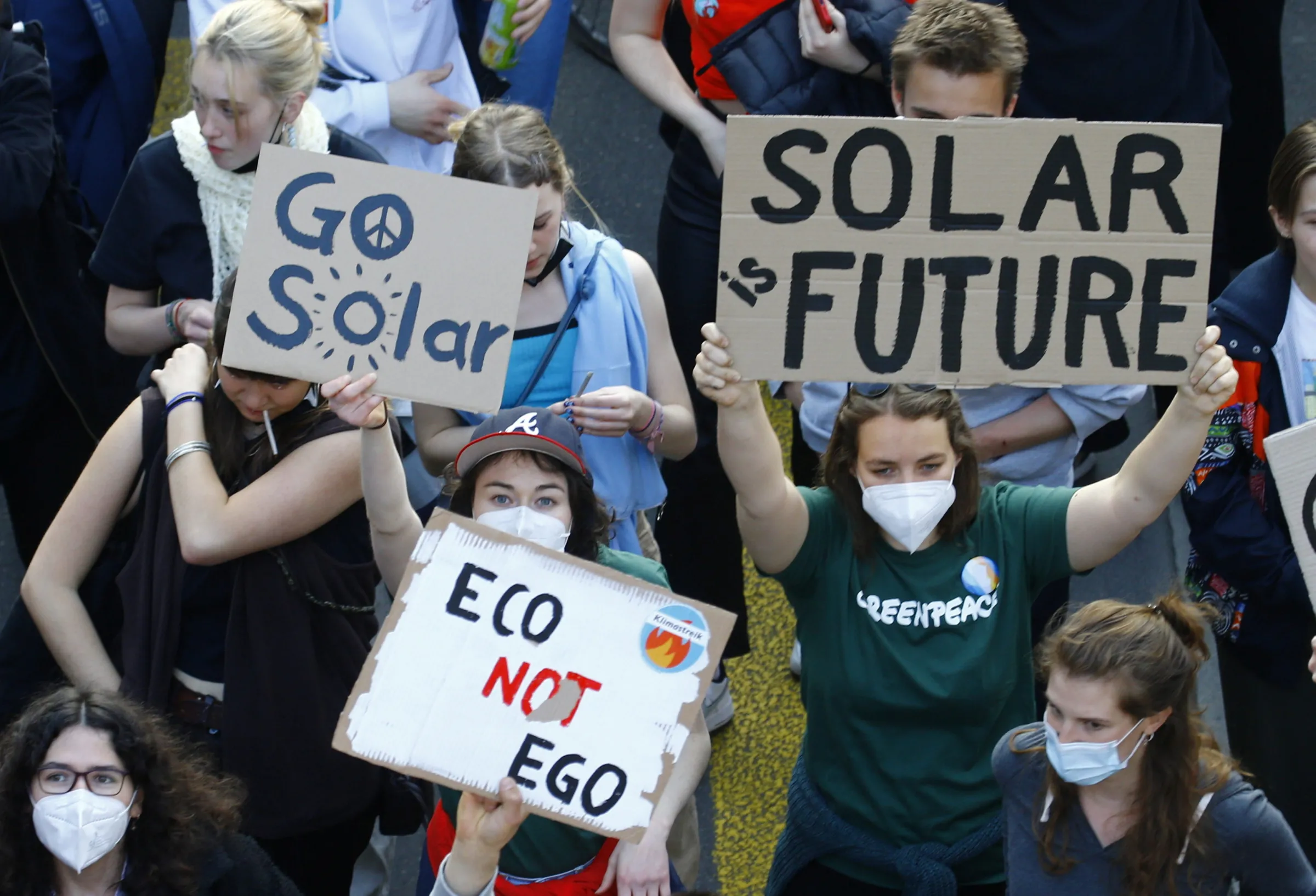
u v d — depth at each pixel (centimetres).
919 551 821
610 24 1210
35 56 1135
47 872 770
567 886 781
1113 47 1085
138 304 1048
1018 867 772
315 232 759
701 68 1149
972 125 731
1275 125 1342
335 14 1152
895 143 733
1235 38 1323
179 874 778
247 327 761
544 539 768
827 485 841
